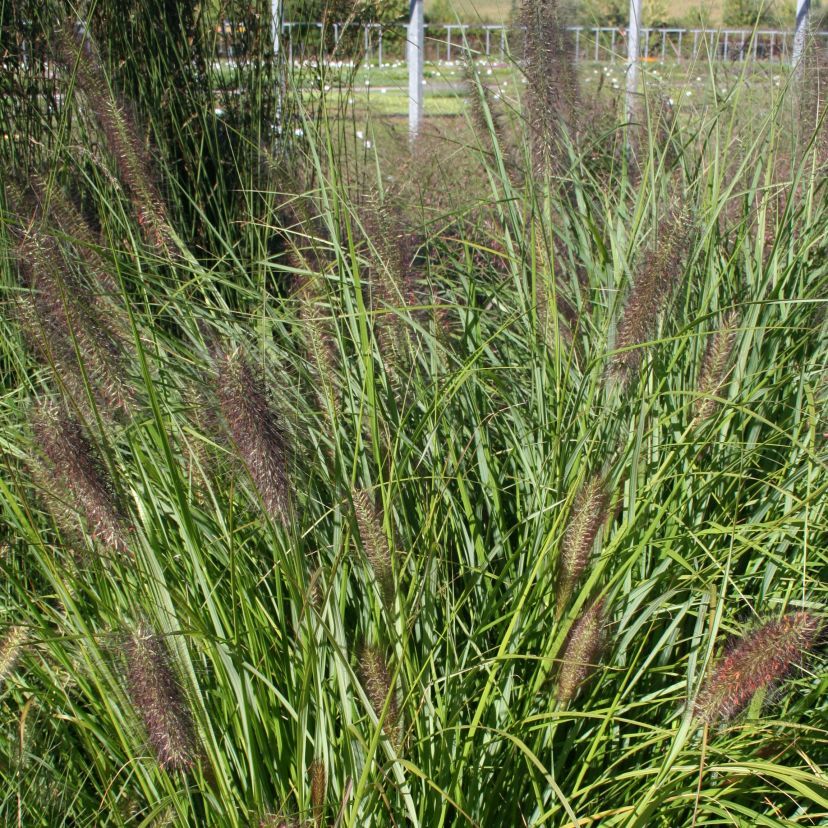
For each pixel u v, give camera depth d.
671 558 2.64
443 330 3.15
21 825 2.16
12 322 2.93
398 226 3.02
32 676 2.59
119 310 2.71
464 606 2.71
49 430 2.01
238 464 2.30
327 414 2.69
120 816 2.07
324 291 2.91
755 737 2.37
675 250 2.50
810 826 2.27
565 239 3.40
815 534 2.78
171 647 2.07
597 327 3.12
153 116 4.45
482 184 4.32
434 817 2.19
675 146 3.67
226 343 2.93
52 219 2.94
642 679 2.64
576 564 2.21
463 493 2.64
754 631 2.05
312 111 3.96
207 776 2.14
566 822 2.22
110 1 4.45
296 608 2.23
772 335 3.30
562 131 3.43
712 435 2.77
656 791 2.01
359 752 2.21
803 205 3.73
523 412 3.07
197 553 2.16
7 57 4.38
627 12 5.52
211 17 4.92
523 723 2.20
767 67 4.41
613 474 2.57
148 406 2.58
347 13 4.34
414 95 6.92
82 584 2.40
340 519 2.49
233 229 4.43
